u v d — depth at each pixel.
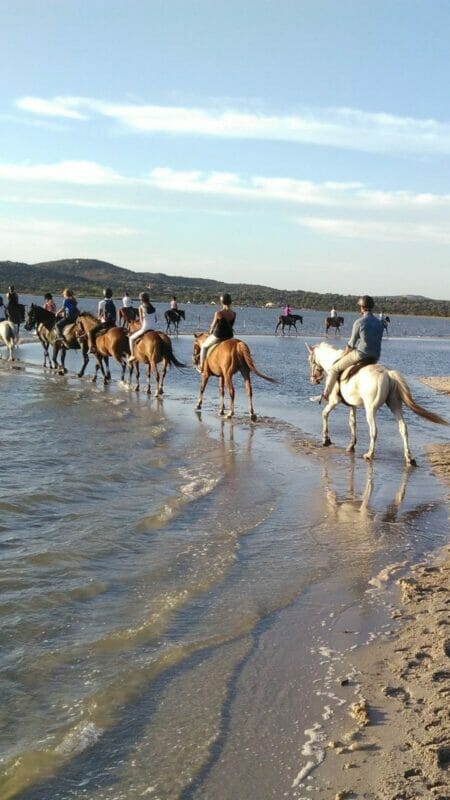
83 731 4.07
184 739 4.05
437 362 38.34
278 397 20.77
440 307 193.50
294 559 7.16
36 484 9.41
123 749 3.95
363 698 4.51
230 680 4.74
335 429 15.38
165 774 3.73
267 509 8.87
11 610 5.64
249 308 198.75
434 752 3.87
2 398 17.38
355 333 12.11
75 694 4.49
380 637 5.42
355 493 9.88
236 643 5.30
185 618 5.70
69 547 7.11
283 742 4.04
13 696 4.44
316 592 6.33
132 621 5.53
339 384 12.51
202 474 10.52
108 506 8.64
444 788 3.58
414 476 11.09
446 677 4.76
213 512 8.66
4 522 7.81
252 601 6.07
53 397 17.91
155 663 4.90
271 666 4.95
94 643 5.15
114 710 4.33
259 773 3.75
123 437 13.04
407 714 4.30
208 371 16.66
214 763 3.83
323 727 4.19
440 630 5.51
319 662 5.02
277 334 57.84
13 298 28.14
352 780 3.67
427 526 8.47
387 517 8.79
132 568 6.68
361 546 7.64
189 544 7.42
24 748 3.91
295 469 11.20
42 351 33.91
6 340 27.95
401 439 14.52
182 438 13.28
